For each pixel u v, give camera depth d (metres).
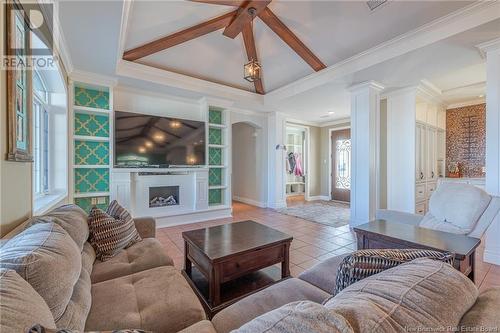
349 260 0.88
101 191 3.69
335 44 3.11
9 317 0.55
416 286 0.64
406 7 2.37
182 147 4.32
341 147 6.93
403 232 1.83
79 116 3.52
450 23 2.46
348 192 6.68
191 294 1.34
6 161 1.29
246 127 6.75
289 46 3.24
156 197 4.27
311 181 7.33
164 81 3.84
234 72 4.09
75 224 1.54
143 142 3.92
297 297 1.24
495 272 2.39
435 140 5.05
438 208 2.04
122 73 3.44
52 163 2.91
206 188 4.62
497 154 2.59
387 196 4.48
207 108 4.62
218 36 3.13
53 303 0.85
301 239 3.47
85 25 2.22
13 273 0.74
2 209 1.25
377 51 3.09
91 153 3.63
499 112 2.58
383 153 4.54
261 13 2.62
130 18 2.55
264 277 2.23
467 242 1.60
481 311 0.63
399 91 4.26
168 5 2.46
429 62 3.05
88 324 1.07
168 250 3.02
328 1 2.42
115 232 1.84
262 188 6.18
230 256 1.78
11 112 1.31
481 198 1.82
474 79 4.01
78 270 1.07
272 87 4.69
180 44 3.21
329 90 4.16
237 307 1.18
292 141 7.81
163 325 1.10
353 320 0.51
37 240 1.01
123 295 1.28
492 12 2.20
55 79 2.68
